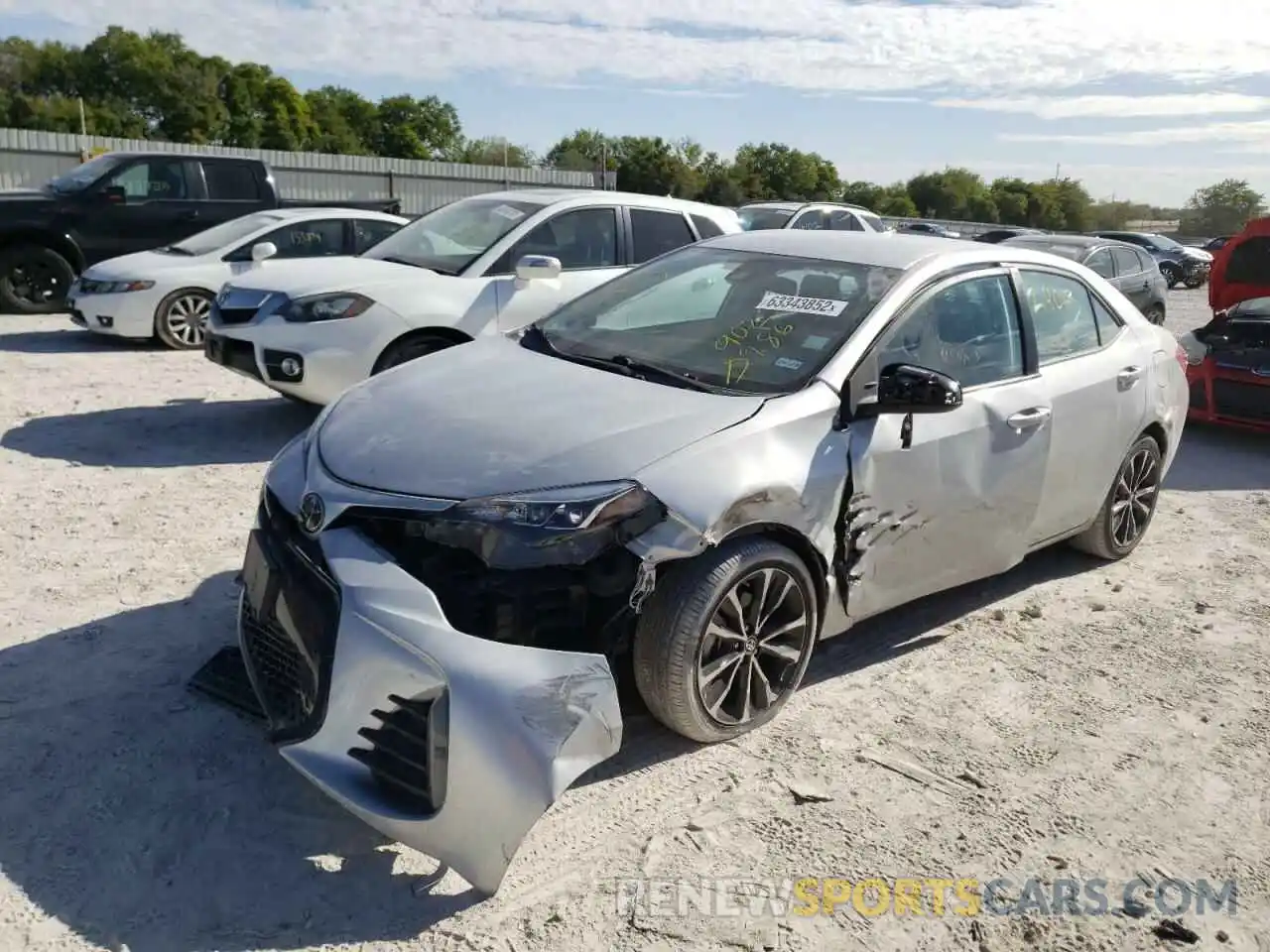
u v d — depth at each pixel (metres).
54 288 12.62
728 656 3.50
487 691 2.78
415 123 84.50
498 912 2.82
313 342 6.64
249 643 3.41
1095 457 5.02
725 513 3.30
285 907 2.78
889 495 3.90
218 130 72.88
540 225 7.42
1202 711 4.15
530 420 3.43
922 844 3.22
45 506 5.60
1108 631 4.86
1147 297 15.14
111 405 8.02
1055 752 3.78
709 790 3.40
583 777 3.43
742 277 4.49
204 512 5.63
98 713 3.59
